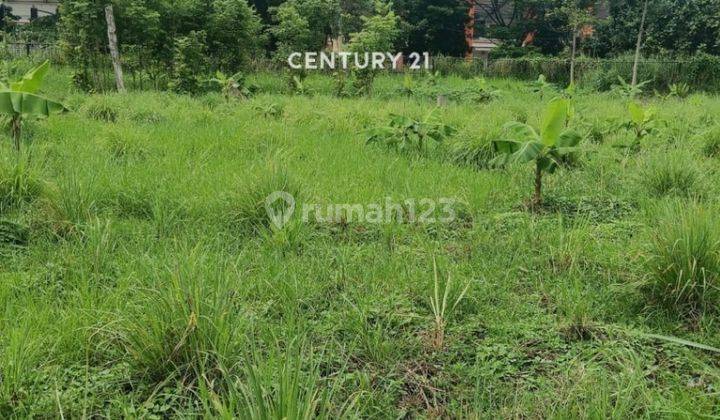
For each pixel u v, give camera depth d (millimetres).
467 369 3428
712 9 26016
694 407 3004
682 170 6809
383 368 3441
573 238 5066
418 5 31094
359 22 24906
